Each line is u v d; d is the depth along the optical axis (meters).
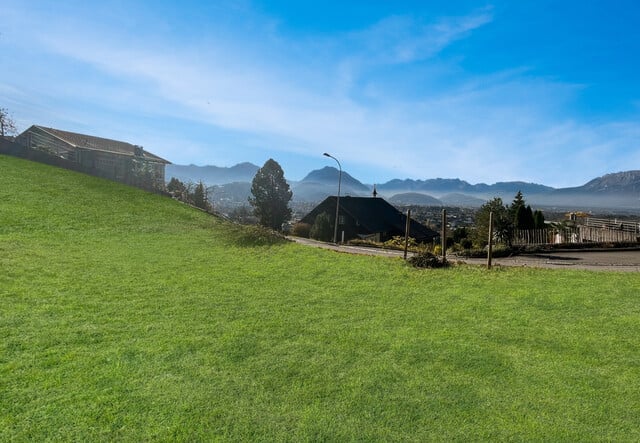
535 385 4.64
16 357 4.92
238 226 17.03
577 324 6.68
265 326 6.41
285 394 4.34
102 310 6.83
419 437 3.66
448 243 30.08
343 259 12.77
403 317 7.02
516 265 13.14
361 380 4.69
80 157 31.81
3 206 15.47
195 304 7.44
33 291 7.59
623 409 4.15
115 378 4.53
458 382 4.68
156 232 15.59
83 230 14.38
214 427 3.71
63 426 3.63
